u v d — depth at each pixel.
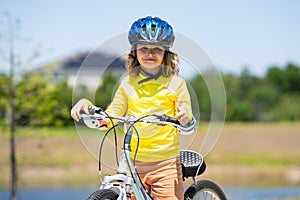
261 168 23.62
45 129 12.74
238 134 33.47
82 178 20.11
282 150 28.56
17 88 12.23
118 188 4.35
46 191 17.22
